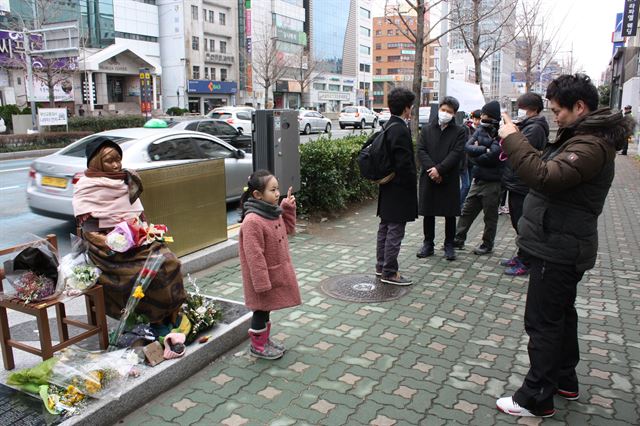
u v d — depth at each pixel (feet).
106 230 12.03
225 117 82.48
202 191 19.35
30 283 10.44
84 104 143.33
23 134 65.46
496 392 11.13
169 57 173.99
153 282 11.59
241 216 12.23
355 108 127.44
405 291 17.20
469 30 63.46
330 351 12.99
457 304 16.16
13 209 30.37
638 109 65.21
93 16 151.74
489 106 20.58
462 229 22.30
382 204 17.38
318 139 30.27
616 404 10.71
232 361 12.42
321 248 22.53
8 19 107.34
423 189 20.22
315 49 243.60
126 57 155.74
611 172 9.30
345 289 17.34
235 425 9.86
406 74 307.58
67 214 22.39
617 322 14.93
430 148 19.80
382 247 18.17
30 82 74.49
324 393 11.04
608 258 21.49
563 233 9.37
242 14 190.60
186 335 12.07
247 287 12.05
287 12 212.23
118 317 11.94
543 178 8.98
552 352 9.84
